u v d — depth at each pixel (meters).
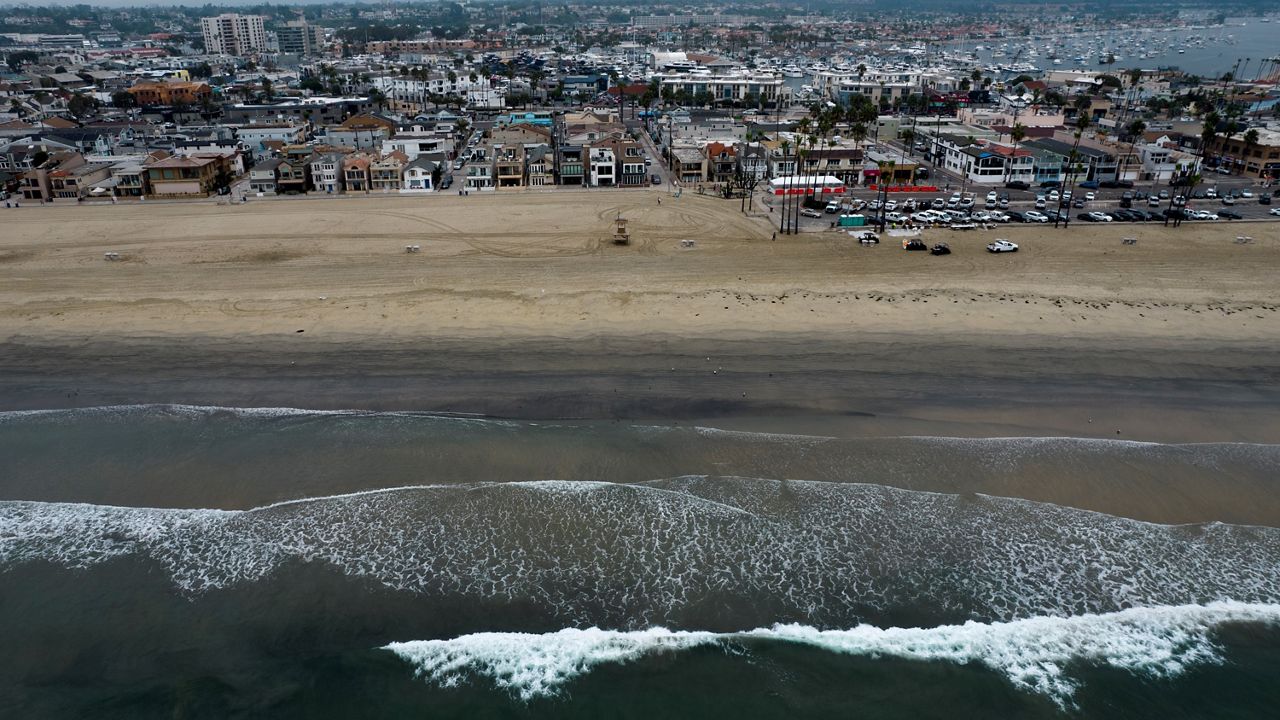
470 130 181.25
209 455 46.41
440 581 36.97
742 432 48.50
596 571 37.47
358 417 50.69
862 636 34.25
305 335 63.50
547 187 125.94
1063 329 63.75
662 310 68.12
